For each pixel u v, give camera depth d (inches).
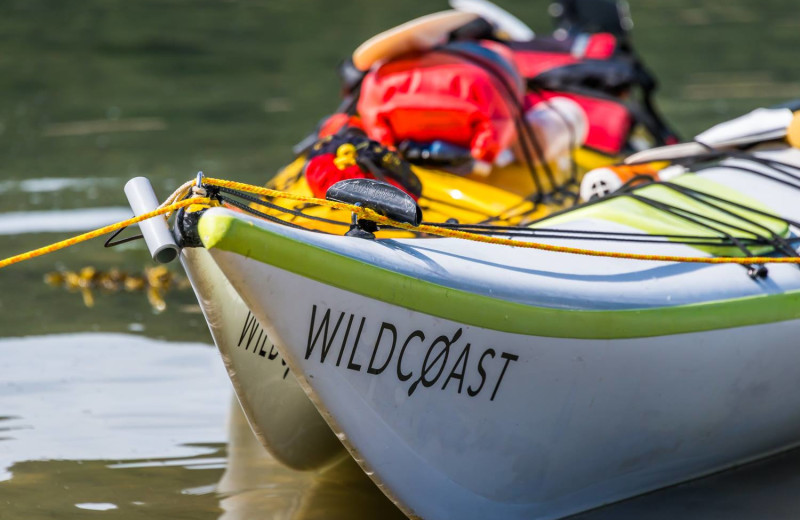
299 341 342.6
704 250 438.6
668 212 464.4
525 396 378.9
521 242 373.4
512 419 381.1
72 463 458.3
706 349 410.9
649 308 394.9
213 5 1745.8
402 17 1657.2
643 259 405.1
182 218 349.1
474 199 507.8
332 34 1551.4
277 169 919.7
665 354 399.5
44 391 531.2
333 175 457.1
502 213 502.9
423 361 358.9
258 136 1040.8
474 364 366.0
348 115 561.0
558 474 403.9
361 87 570.6
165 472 453.1
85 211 806.5
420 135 523.5
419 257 361.4
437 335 357.4
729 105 1144.8
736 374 425.7
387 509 425.7
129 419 503.8
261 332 397.4
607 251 419.2
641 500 434.3
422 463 376.5
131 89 1242.6
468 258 375.9
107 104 1174.3
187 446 479.2
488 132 514.6
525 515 407.2
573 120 571.2
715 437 439.5
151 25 1593.3
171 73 1321.4
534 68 696.4
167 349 589.9
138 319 635.5
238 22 1626.5
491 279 368.2
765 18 1696.6
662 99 1181.7
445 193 509.7
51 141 1021.2
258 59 1400.1
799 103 557.9
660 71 1333.7
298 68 1349.7
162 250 331.9
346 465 469.7
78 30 1547.7
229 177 888.9
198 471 455.5
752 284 432.8
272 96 1213.1
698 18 1706.4
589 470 411.2
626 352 389.4
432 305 352.8
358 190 364.2
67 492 431.5
